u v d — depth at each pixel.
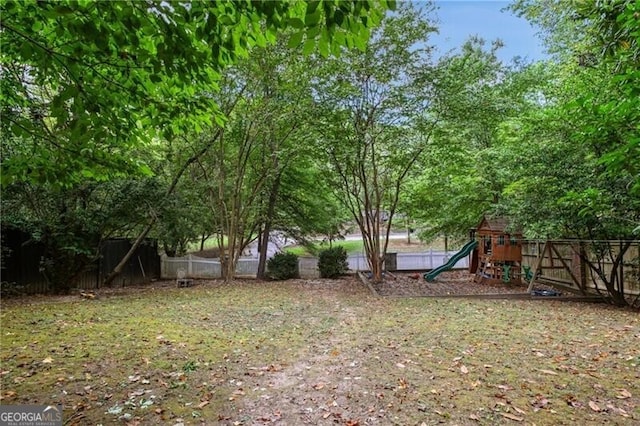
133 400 3.09
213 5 2.13
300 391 3.28
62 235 8.79
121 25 2.14
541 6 9.92
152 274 12.65
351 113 9.05
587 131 2.98
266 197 12.74
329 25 1.98
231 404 3.04
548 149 7.07
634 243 6.90
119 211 9.39
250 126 10.87
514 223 8.53
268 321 6.00
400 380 3.47
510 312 6.53
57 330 5.34
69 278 9.30
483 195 11.48
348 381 3.47
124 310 6.94
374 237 10.34
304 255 16.36
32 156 3.13
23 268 9.11
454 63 8.97
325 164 10.09
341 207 14.18
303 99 9.52
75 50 2.48
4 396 3.13
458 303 7.48
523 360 3.97
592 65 4.35
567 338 4.80
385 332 5.21
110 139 3.19
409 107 9.00
